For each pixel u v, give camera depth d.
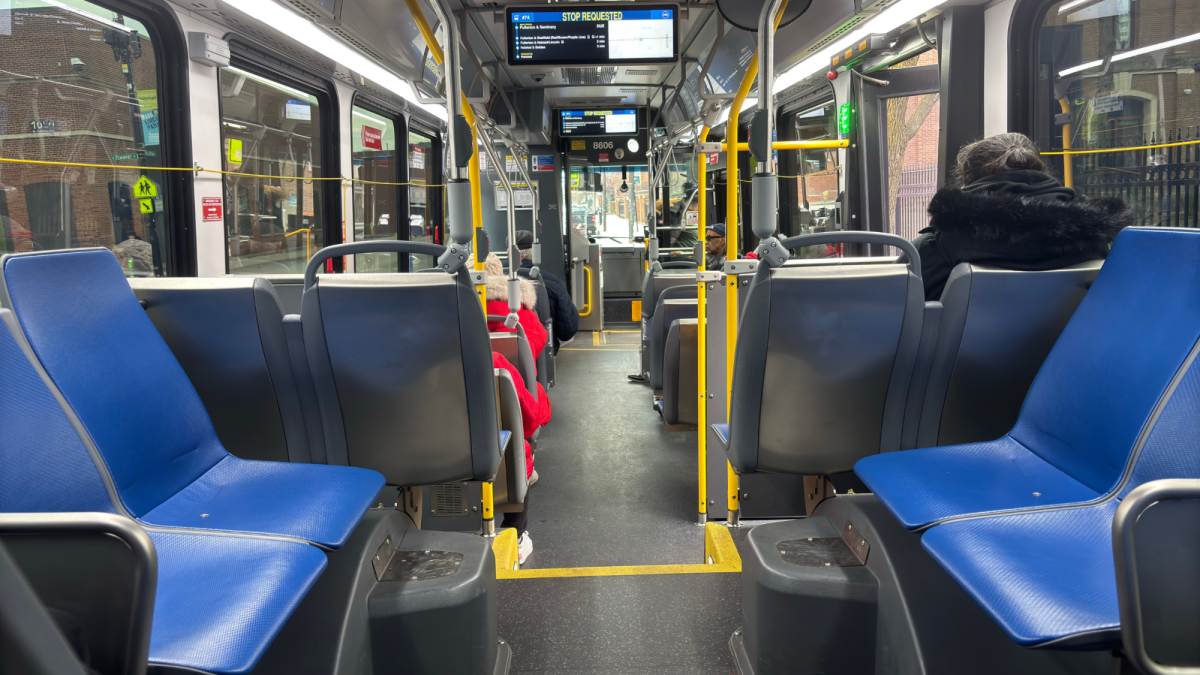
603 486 4.23
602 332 10.94
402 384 2.05
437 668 1.69
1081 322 1.77
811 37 4.42
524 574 2.56
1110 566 1.26
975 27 4.20
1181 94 3.19
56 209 3.49
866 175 5.83
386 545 1.82
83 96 3.62
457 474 2.17
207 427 1.86
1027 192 2.10
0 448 1.29
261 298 1.99
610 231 11.38
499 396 2.96
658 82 8.29
